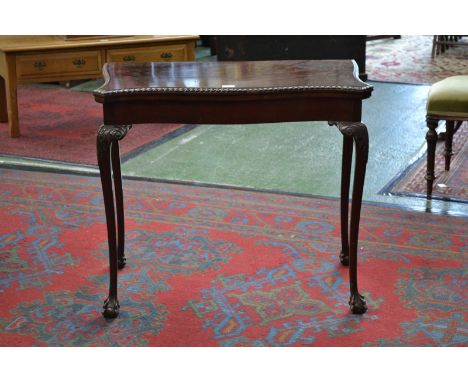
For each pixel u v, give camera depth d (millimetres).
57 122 6383
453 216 4188
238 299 3252
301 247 3779
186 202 4430
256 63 3445
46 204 4422
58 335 2959
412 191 4613
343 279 3428
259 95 2848
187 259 3650
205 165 5195
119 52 6113
